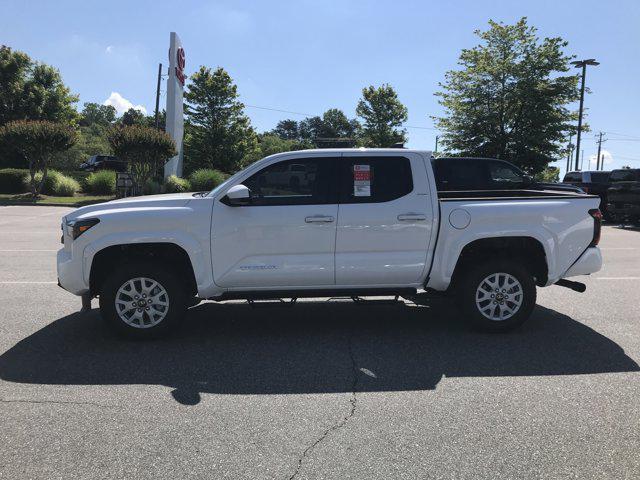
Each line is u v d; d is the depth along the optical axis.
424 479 2.93
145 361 4.80
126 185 26.39
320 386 4.25
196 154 42.41
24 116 38.84
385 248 5.42
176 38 32.41
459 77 30.02
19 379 4.35
